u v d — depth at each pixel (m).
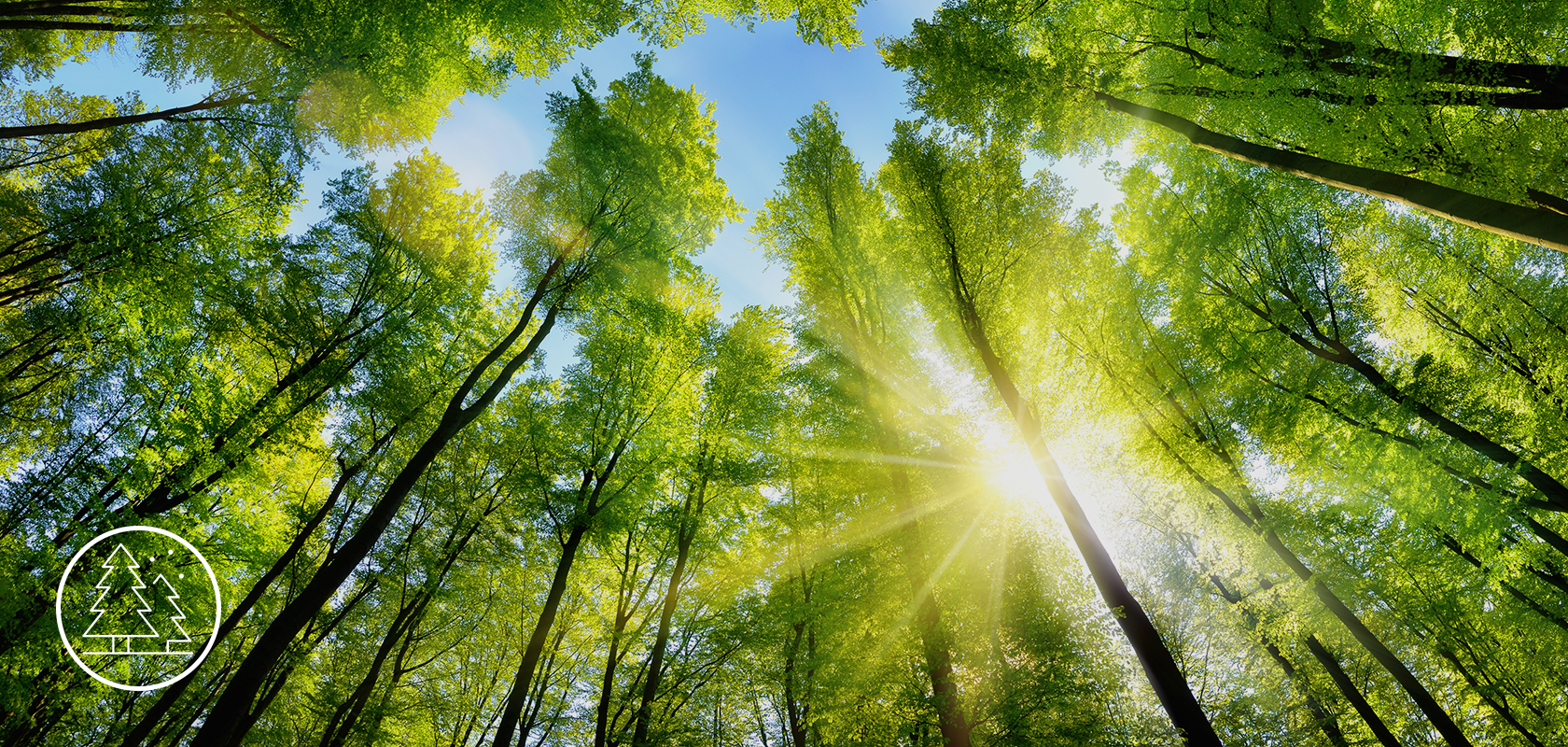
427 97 8.91
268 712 13.07
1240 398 11.26
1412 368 9.88
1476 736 13.08
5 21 5.82
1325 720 11.62
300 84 7.80
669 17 8.89
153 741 11.60
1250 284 11.49
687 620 12.15
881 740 7.59
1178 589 13.29
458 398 8.75
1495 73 5.34
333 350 10.55
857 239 11.42
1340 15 6.66
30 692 7.99
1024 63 7.48
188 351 9.11
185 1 6.45
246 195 9.45
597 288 10.82
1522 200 6.18
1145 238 12.86
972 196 9.47
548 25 8.35
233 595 10.68
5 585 7.34
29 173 9.53
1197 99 8.37
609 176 10.79
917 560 8.84
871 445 10.36
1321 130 7.26
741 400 12.05
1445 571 10.90
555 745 16.05
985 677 7.55
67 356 9.27
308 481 12.70
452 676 15.61
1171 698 6.14
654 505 12.79
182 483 8.78
